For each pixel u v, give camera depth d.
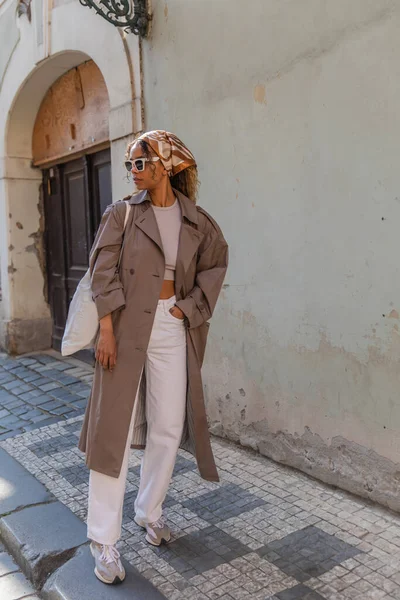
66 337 2.33
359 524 2.66
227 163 3.52
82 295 2.32
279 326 3.26
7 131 6.70
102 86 5.50
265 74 3.18
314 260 3.00
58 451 3.85
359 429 2.86
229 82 3.44
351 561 2.39
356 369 2.84
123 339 2.29
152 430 2.46
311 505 2.87
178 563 2.45
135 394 2.31
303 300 3.09
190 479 3.23
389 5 2.50
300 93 2.98
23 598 2.46
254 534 2.64
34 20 5.69
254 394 3.50
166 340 2.37
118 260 2.33
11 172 6.84
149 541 2.59
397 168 2.55
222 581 2.32
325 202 2.90
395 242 2.59
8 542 2.84
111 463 2.29
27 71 6.00
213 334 3.77
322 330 3.00
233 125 3.44
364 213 2.71
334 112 2.81
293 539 2.58
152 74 4.15
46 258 7.15
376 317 2.71
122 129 4.49
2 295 7.17
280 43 3.06
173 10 3.86
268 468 3.32
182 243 2.37
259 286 3.37
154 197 2.39
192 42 3.71
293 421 3.24
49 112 6.46
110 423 2.29
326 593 2.21
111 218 2.33
